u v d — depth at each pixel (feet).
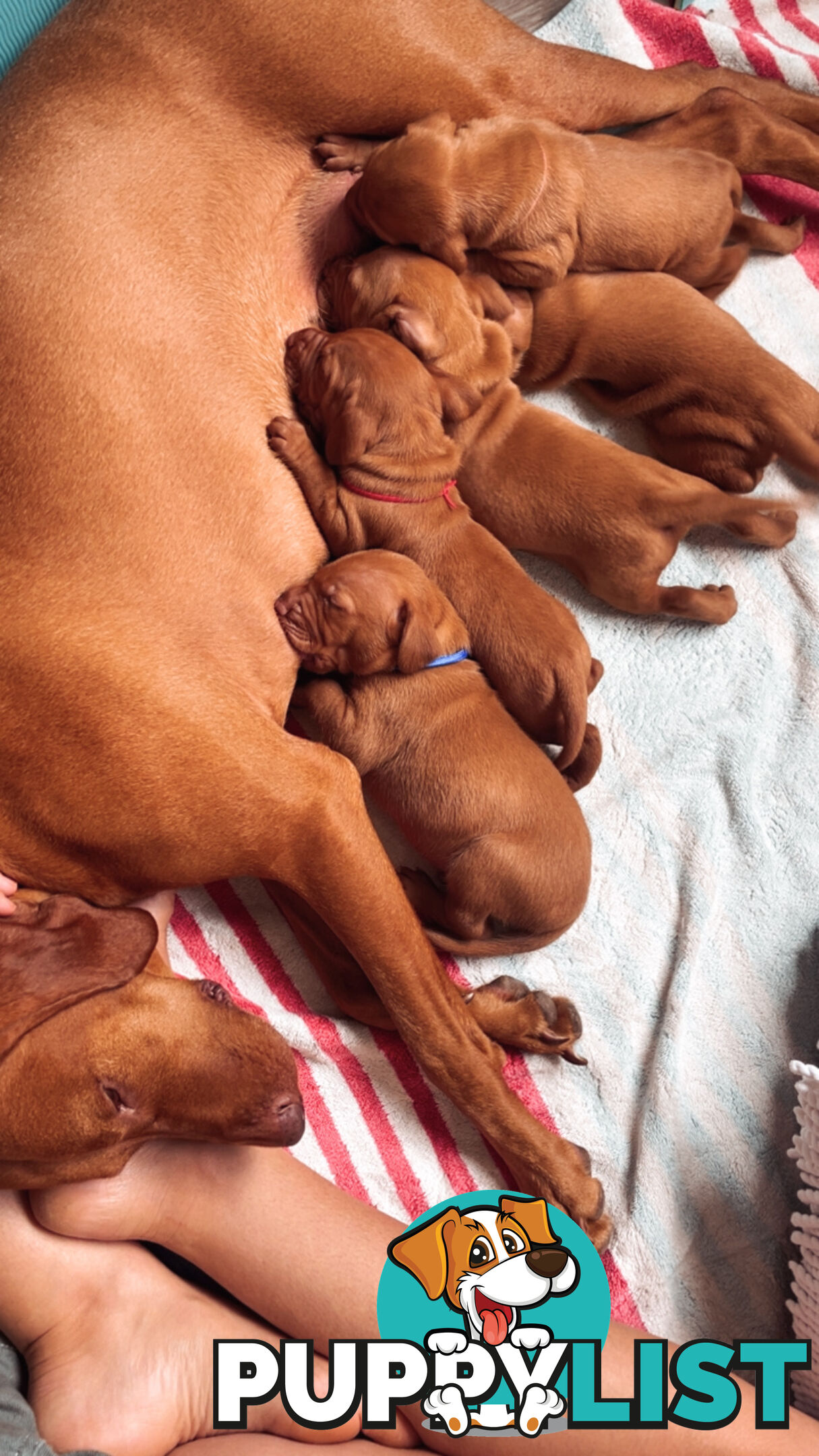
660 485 2.52
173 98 2.22
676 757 2.78
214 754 2.10
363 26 2.30
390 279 2.39
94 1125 1.98
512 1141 2.42
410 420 2.36
